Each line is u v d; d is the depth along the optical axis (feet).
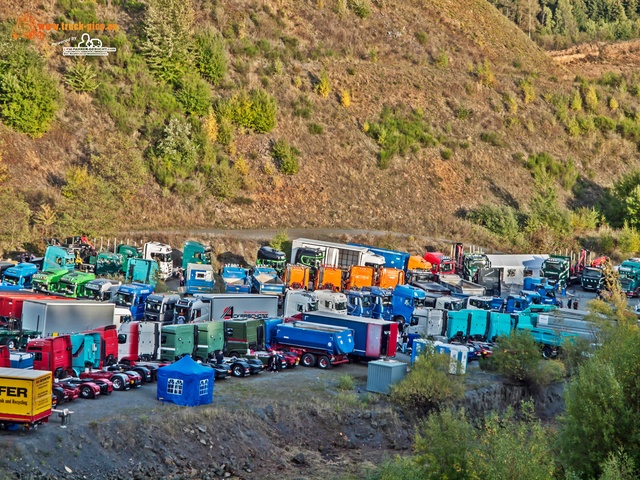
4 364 219.20
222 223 486.79
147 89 537.65
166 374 229.86
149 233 437.99
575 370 287.89
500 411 269.85
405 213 550.77
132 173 464.65
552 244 542.57
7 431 193.06
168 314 309.01
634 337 198.90
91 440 197.47
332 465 220.23
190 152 506.48
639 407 183.11
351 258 420.36
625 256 537.65
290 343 291.58
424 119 643.04
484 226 556.10
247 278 384.06
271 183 529.86
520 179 623.77
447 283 401.90
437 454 169.78
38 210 430.61
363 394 260.42
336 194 545.03
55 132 482.69
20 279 347.77
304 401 245.86
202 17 631.56
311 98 610.65
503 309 372.99
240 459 214.48
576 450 178.09
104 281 335.47
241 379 266.16
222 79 579.07
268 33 650.84
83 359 244.63
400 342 322.14
